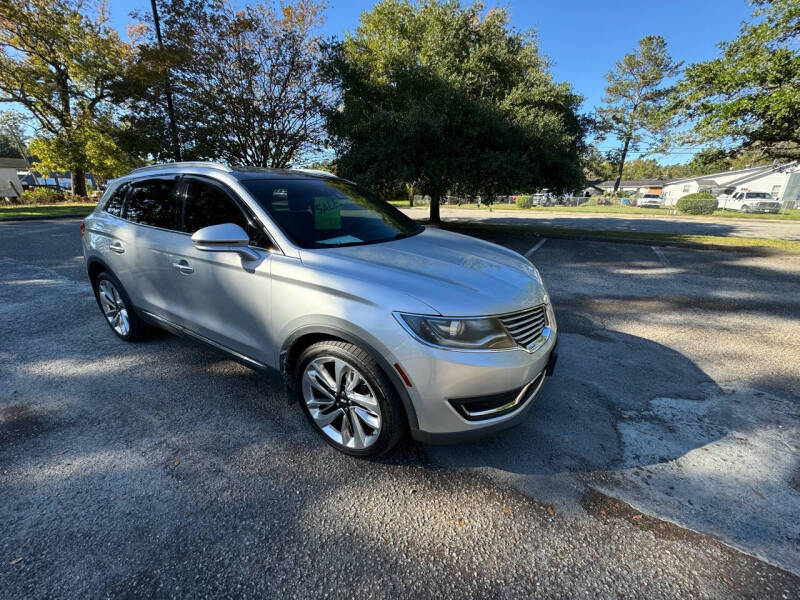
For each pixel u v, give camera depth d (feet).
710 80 30.55
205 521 6.07
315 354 7.29
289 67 37.50
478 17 48.16
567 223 57.16
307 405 7.81
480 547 5.71
